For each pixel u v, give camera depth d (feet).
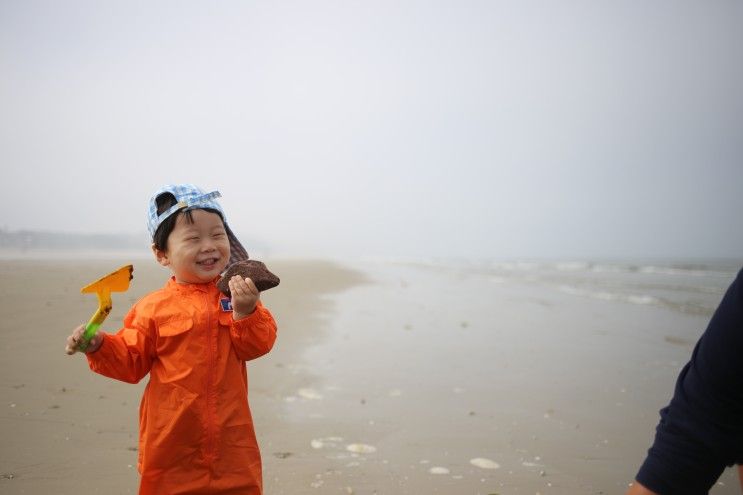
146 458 6.59
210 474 6.60
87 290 6.20
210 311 6.92
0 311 21.21
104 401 12.88
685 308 36.76
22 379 13.98
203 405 6.60
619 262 144.05
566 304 38.68
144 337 6.71
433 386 16.75
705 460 4.23
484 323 29.40
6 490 8.80
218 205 7.45
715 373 4.11
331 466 10.73
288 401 14.75
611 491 10.05
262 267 6.82
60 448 10.41
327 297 38.52
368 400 15.12
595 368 19.51
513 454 11.66
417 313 32.50
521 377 18.08
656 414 14.53
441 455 11.50
